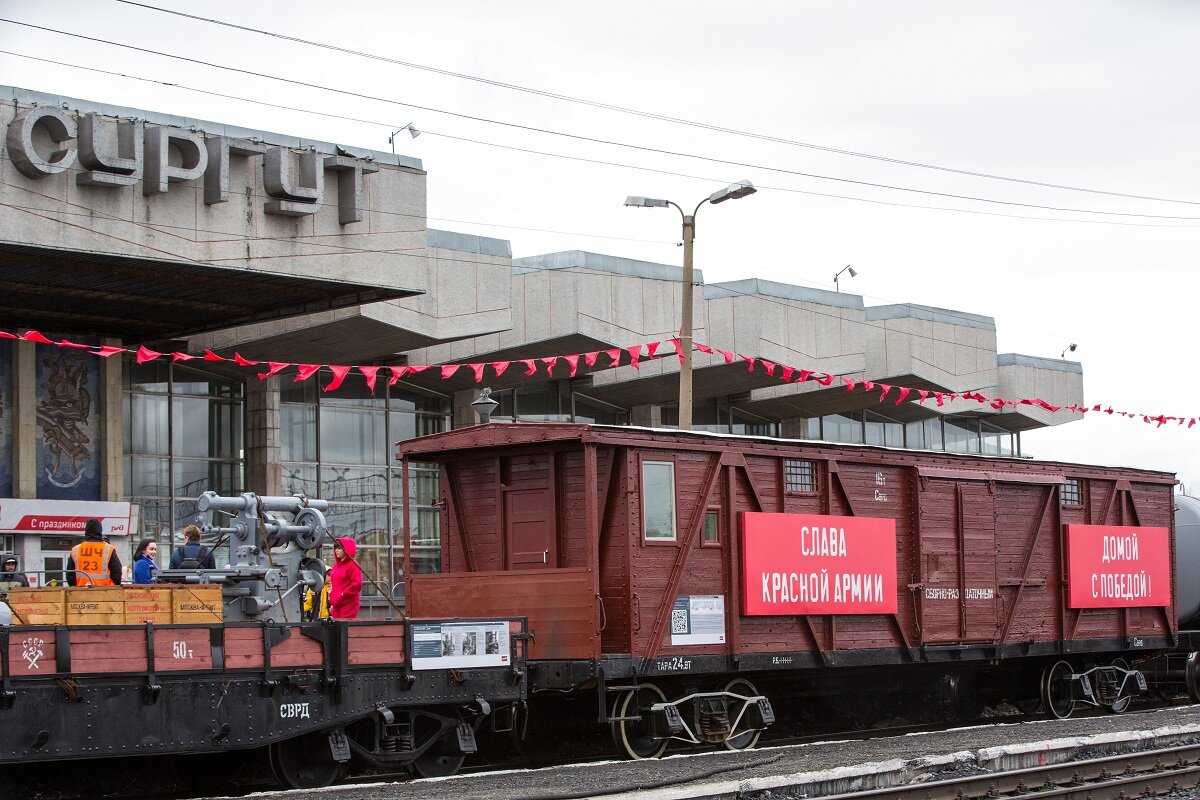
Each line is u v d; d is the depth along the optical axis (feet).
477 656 55.88
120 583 55.26
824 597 67.10
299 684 49.85
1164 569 88.74
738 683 64.59
